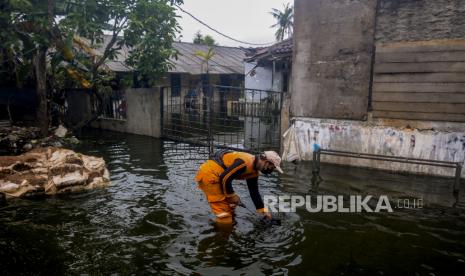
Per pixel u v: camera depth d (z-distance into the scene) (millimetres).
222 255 3986
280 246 4215
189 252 4051
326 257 3965
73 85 15742
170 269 3688
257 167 4641
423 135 7688
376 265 3809
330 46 8531
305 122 9047
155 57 12320
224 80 26203
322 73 8719
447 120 7430
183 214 5207
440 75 7391
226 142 11445
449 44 7230
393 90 7895
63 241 4328
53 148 7484
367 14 7980
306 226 4820
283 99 9695
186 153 9906
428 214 5367
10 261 3857
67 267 3727
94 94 14836
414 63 7602
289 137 9180
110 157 9359
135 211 5336
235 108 17516
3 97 13742
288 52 13219
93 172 6875
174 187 6598
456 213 5426
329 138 8773
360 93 8305
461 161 7375
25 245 4227
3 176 6242
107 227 4750
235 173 4512
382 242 4371
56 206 5559
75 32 11047
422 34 7469
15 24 10117
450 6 7137
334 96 8625
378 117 8156
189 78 23844
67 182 6293
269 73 17750
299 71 9055
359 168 8312
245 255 3988
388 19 7781
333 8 8383
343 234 4582
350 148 8547
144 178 7246
